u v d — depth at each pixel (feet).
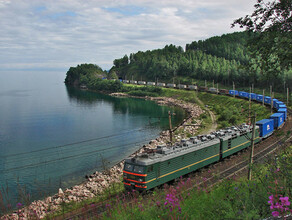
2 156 186.91
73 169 157.58
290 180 36.01
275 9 47.16
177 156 98.78
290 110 292.20
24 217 75.66
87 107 433.89
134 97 590.96
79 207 86.07
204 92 519.60
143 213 48.14
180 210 40.91
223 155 126.62
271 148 145.69
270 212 33.19
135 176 87.97
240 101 378.32
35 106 440.04
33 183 136.36
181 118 340.80
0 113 371.97
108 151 194.80
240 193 44.52
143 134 251.60
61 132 259.39
